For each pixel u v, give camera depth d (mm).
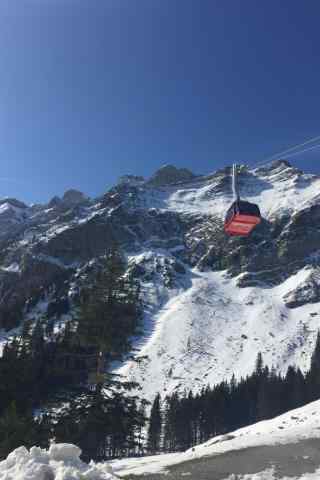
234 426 98750
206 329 174375
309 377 104625
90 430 25734
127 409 27406
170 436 95750
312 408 24391
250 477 10617
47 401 28172
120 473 11664
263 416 99625
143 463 14898
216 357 149500
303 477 10453
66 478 8141
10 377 35594
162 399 119875
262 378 111000
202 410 98750
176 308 195375
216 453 12578
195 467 11500
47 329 102625
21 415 30375
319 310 189750
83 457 26031
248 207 14977
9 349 39250
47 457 9234
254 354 150125
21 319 170125
